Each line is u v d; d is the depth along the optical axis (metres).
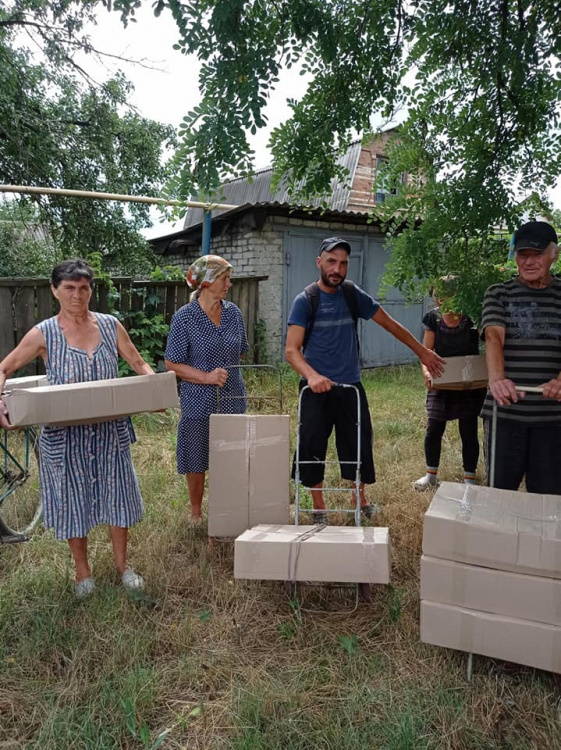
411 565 3.14
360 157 12.29
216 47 2.10
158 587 2.89
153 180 12.72
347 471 3.57
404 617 2.64
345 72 2.68
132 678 2.19
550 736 1.94
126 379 2.61
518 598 2.06
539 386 2.44
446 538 2.15
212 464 3.11
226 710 2.09
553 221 3.35
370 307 3.39
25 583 2.89
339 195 12.31
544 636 2.03
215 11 1.98
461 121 3.14
